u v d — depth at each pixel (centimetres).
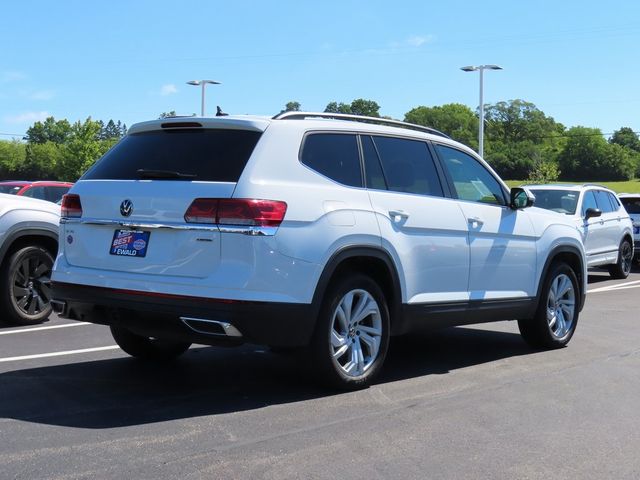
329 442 427
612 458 415
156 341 623
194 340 481
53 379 558
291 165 500
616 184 10975
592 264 1369
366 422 467
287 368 611
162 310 472
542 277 705
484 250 637
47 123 14612
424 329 593
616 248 1461
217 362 630
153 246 489
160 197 489
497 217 657
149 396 516
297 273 480
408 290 566
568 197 1357
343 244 509
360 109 8819
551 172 8569
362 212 530
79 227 530
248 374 588
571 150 12069
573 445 435
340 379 526
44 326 783
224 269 463
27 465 379
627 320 913
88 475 368
